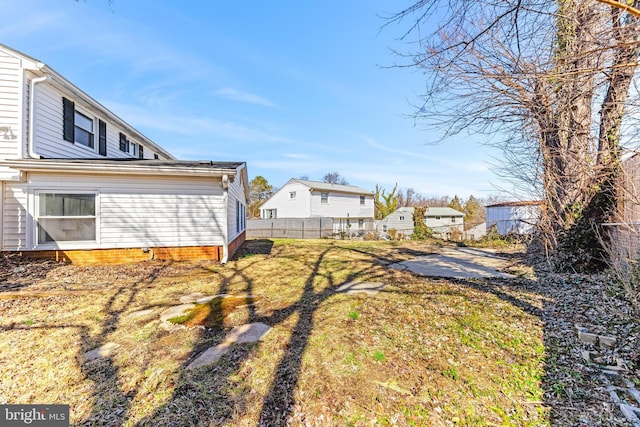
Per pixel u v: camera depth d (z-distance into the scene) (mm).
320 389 2320
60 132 8117
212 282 5719
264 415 2045
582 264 6098
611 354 2928
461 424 2029
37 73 7324
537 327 3590
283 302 4461
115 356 2818
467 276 6512
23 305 4223
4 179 6383
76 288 5039
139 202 7234
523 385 2479
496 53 3994
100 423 1965
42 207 6637
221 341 3123
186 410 2076
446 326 3559
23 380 2443
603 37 3119
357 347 2980
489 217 18406
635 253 4668
